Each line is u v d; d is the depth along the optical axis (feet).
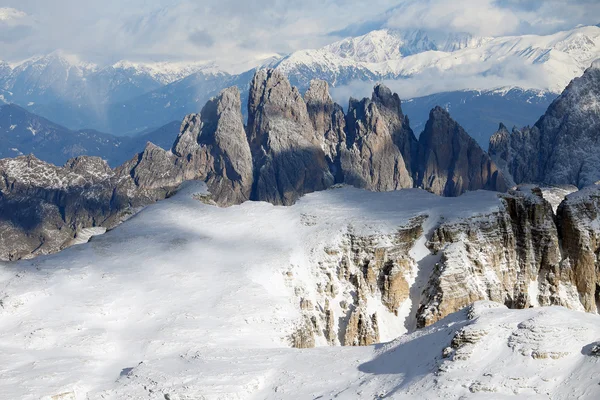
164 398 614.75
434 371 594.65
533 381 560.61
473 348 594.24
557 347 574.97
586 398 538.06
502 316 621.31
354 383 620.49
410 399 573.33
